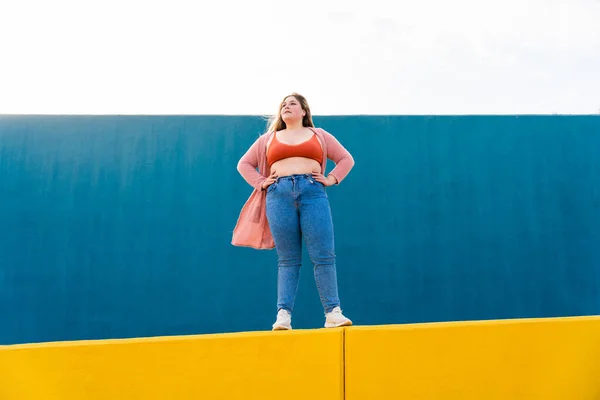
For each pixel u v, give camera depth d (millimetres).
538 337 2398
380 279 4469
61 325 4254
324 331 2354
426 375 2338
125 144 4512
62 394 2207
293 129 3150
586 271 4559
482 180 4633
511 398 2344
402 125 4668
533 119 4723
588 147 4707
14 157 4414
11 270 4285
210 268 4426
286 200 2941
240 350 2307
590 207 4637
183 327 4336
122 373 2244
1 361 2199
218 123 4590
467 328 2391
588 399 2367
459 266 4520
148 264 4387
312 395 2293
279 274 2953
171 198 4477
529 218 4605
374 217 4539
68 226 4375
